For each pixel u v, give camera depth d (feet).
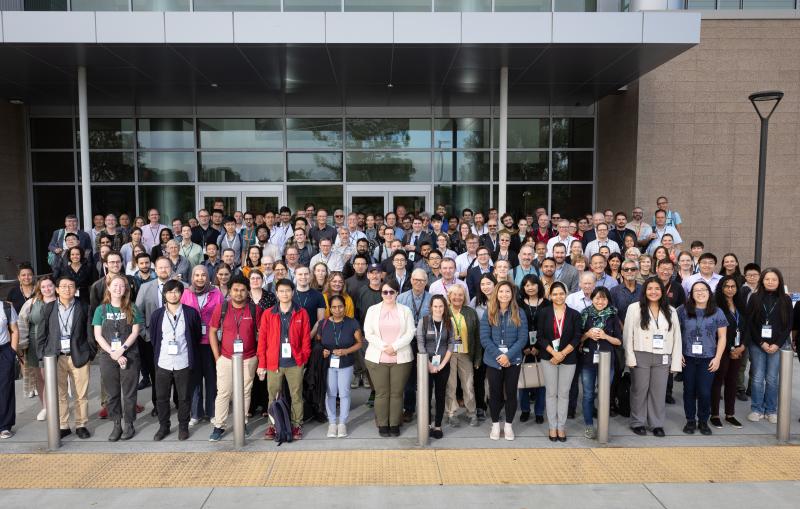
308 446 19.65
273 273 25.61
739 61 43.37
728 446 19.69
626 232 33.94
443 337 20.58
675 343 20.43
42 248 49.08
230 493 16.22
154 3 36.88
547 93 44.24
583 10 38.45
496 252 29.96
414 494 16.14
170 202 49.21
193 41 31.17
